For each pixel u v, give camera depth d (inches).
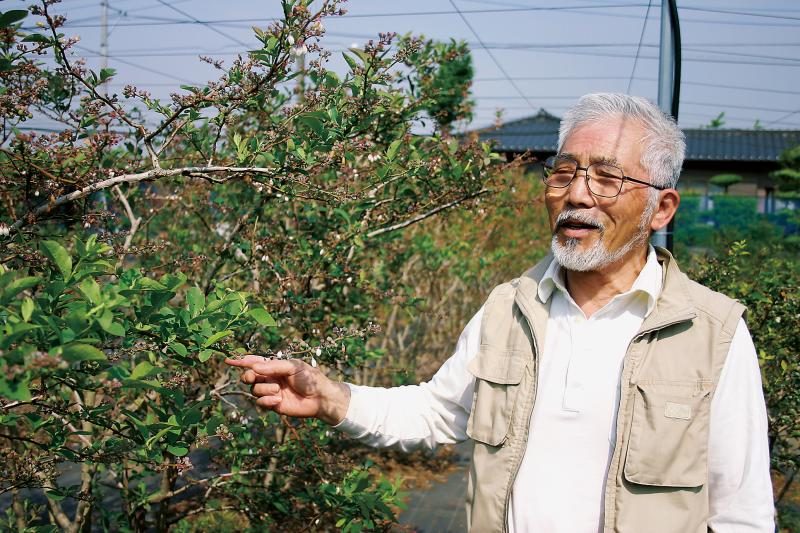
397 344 281.0
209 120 80.0
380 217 132.3
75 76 78.2
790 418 142.7
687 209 957.2
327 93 84.3
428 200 131.2
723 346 59.5
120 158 113.5
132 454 80.4
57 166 81.3
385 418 71.8
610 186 63.0
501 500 63.8
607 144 63.4
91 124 86.2
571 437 62.6
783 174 784.9
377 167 113.6
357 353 141.9
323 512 124.6
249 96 75.6
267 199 119.4
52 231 104.7
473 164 125.7
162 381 80.9
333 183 117.3
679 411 58.1
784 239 677.3
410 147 118.3
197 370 115.3
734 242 158.2
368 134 117.3
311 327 127.3
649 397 59.0
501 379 65.6
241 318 63.4
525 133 1071.0
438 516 206.1
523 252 378.3
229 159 109.0
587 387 62.7
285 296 122.7
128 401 118.8
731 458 59.2
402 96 123.0
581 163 64.0
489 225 299.4
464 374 72.2
